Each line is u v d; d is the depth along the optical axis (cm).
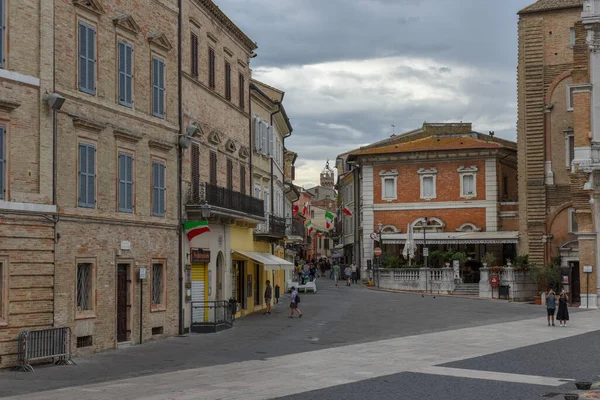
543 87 6131
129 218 2881
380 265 6975
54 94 2391
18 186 2317
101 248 2700
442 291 6209
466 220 7181
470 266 6931
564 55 6081
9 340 2252
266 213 4875
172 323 3219
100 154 2708
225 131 4031
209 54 3766
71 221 2527
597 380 2066
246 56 4462
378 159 7438
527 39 6172
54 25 2461
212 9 3734
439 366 2338
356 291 6419
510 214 7138
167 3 3234
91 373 2177
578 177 5378
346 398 1756
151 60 3092
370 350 2773
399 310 4609
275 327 3625
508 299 5700
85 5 2622
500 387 1934
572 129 6034
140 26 3005
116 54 2827
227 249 3931
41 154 2388
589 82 5303
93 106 2670
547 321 4044
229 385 1942
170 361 2448
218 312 3622
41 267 2377
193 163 3488
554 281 5766
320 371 2219
